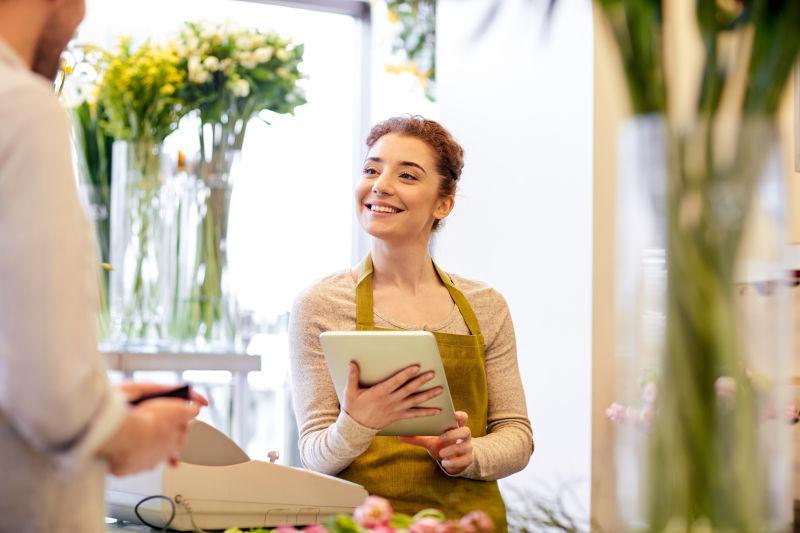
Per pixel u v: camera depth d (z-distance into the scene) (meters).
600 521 1.14
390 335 1.92
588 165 3.44
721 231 1.07
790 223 1.09
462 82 4.16
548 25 1.12
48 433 1.05
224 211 3.27
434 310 2.43
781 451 1.08
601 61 3.43
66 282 1.05
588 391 3.42
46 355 1.03
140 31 4.39
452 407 2.03
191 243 3.19
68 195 1.08
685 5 2.94
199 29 3.54
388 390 1.98
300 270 4.69
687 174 1.08
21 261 1.04
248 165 4.59
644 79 1.09
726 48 1.08
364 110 5.03
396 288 2.43
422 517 1.35
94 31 4.27
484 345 2.47
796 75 3.16
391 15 4.88
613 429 1.13
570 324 3.52
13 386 1.03
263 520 1.82
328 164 4.86
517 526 1.41
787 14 1.06
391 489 2.20
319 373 2.32
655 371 1.09
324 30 4.98
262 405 4.37
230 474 1.79
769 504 1.07
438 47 4.32
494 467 2.25
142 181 3.13
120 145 3.18
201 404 1.46
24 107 1.07
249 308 4.31
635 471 1.10
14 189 1.05
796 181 3.21
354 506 1.90
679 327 1.08
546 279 3.65
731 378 1.07
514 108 3.84
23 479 1.12
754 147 1.07
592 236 3.42
